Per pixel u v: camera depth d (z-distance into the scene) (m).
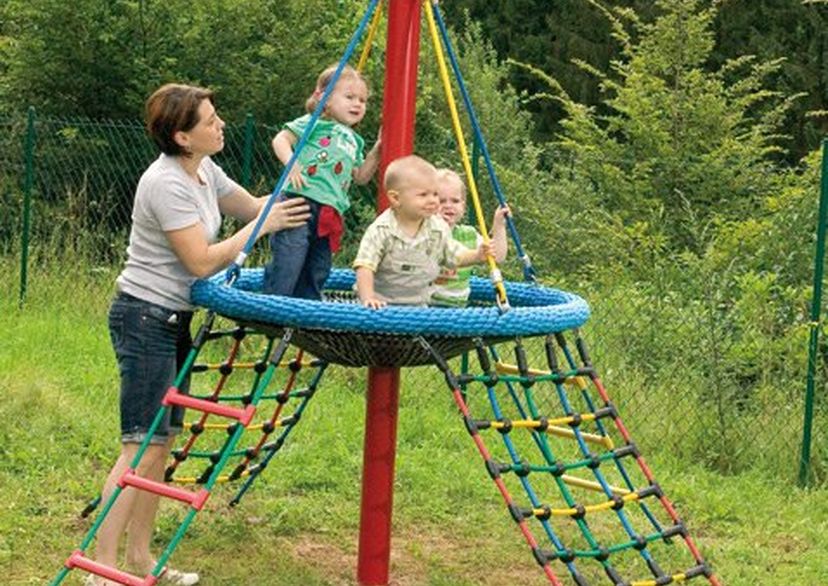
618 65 24.16
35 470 11.72
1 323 17.53
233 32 23.44
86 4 23.02
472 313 8.41
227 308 8.56
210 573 9.86
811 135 31.20
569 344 15.74
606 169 22.03
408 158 8.90
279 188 8.86
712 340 14.27
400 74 9.39
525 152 23.42
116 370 15.46
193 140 8.75
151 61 23.27
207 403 8.58
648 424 14.29
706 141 22.62
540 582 10.13
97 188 22.34
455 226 10.18
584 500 12.16
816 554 11.11
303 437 13.30
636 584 8.62
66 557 9.93
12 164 21.66
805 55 31.77
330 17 24.66
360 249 8.88
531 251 21.17
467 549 10.80
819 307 13.41
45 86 23.48
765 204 21.17
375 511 9.69
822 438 13.91
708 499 12.29
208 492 8.40
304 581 9.77
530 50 33.97
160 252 8.78
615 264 19.64
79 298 18.94
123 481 8.60
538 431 8.62
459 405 8.33
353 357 9.04
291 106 23.61
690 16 23.38
